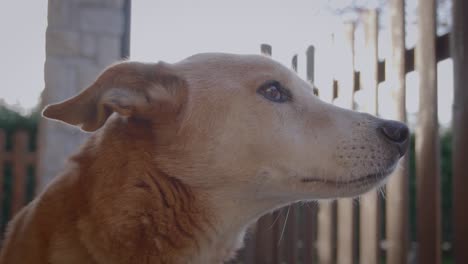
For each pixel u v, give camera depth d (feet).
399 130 2.00
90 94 1.85
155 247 1.86
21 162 4.61
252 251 3.95
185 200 1.93
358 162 1.96
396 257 2.47
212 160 1.95
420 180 2.31
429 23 2.29
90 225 1.81
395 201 2.49
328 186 1.97
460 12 2.11
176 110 1.95
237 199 1.99
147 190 1.87
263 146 1.97
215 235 1.98
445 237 5.81
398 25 2.50
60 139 4.15
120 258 1.81
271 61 2.08
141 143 1.92
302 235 3.55
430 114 2.27
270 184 1.98
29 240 1.86
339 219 3.02
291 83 2.05
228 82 2.01
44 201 1.90
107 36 4.31
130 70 1.92
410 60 2.48
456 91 2.12
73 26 4.24
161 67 1.98
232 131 1.97
